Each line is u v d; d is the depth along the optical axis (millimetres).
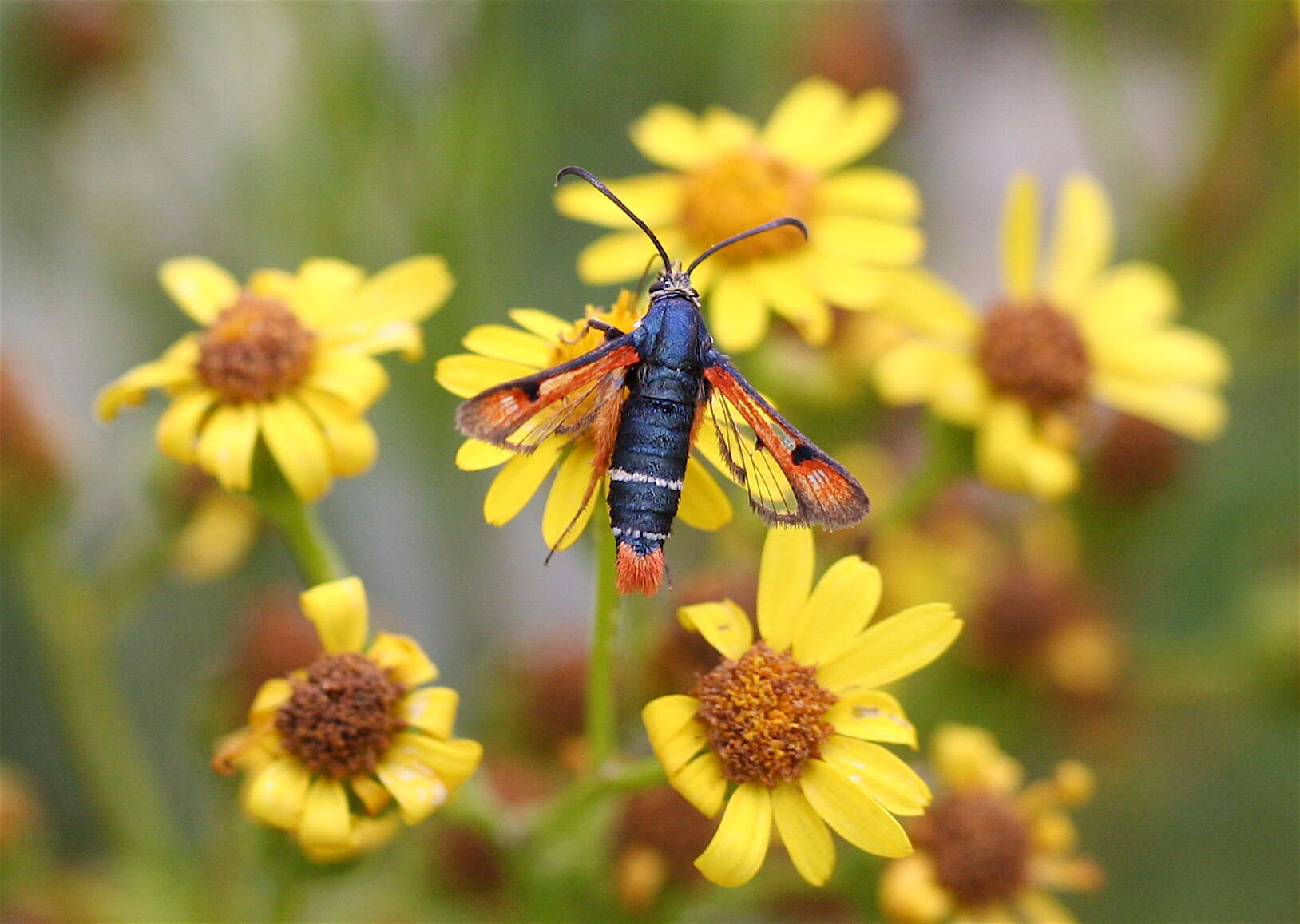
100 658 186
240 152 196
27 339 214
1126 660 194
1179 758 209
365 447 158
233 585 207
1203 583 214
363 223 194
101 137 206
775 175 174
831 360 183
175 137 205
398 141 189
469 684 197
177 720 205
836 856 165
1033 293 179
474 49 189
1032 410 175
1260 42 195
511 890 170
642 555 150
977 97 267
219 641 207
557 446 152
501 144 192
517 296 199
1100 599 196
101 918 184
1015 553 196
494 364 153
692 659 160
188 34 202
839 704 150
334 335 161
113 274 202
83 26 201
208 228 200
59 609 184
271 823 150
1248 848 213
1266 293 194
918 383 174
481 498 197
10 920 183
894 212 175
